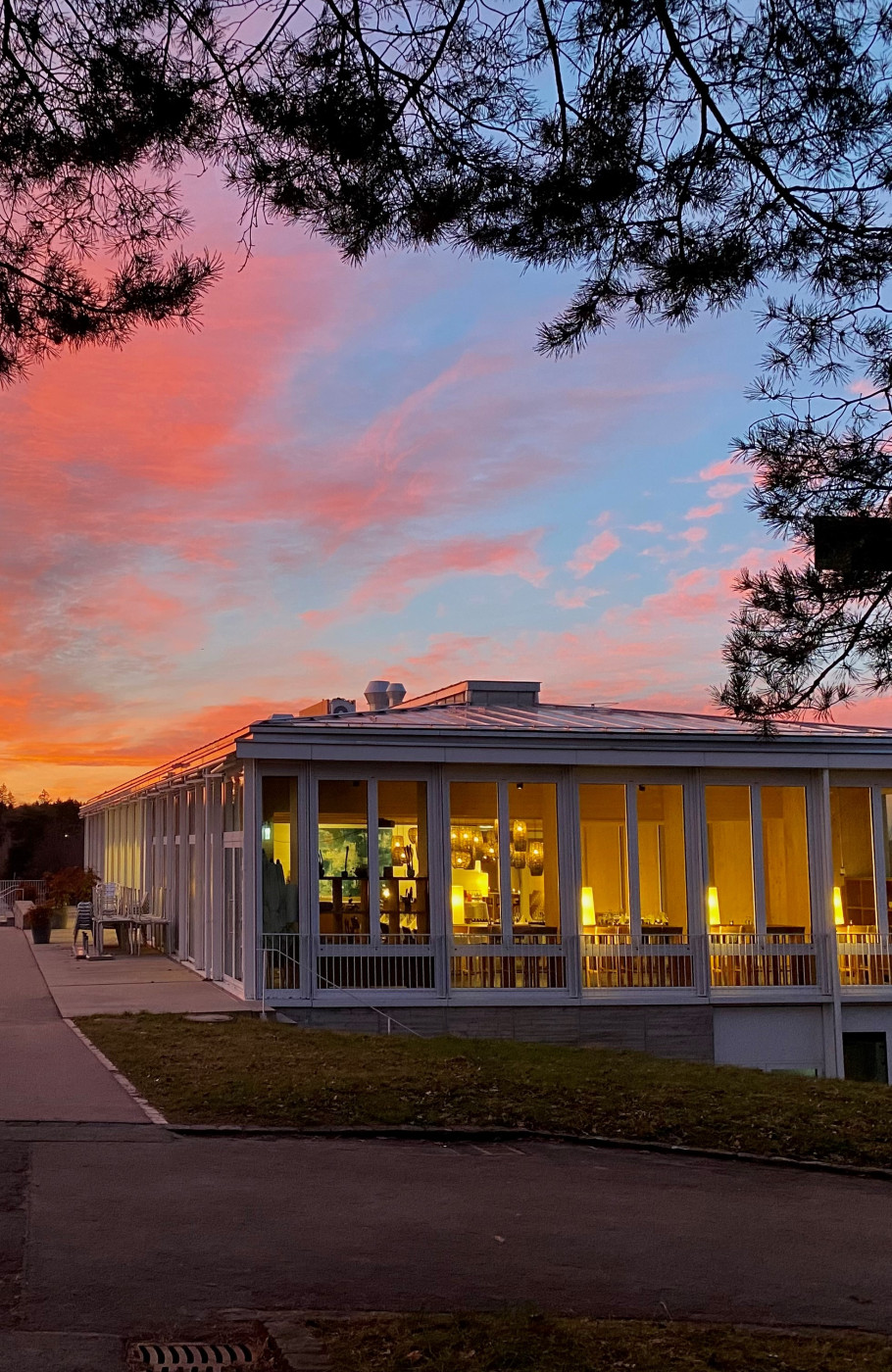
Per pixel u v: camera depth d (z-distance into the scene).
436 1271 6.73
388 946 17.28
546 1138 10.30
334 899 17.31
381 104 6.65
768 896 18.91
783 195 6.99
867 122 6.67
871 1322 6.47
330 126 6.58
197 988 18.42
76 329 7.01
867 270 7.09
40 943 28.58
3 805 77.06
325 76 6.54
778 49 6.55
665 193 7.05
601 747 17.98
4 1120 9.48
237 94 6.59
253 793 17.22
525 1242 7.36
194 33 6.41
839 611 7.47
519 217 7.09
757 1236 7.86
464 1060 12.45
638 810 18.50
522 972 17.67
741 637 7.66
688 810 18.41
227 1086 10.76
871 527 7.17
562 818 18.02
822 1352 5.94
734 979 18.39
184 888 23.48
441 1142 9.98
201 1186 8.06
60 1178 8.02
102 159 6.62
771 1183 9.34
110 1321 5.73
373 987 17.22
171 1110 10.03
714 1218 8.20
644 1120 10.69
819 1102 11.57
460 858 17.75
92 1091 10.61
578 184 6.88
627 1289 6.72
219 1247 6.88
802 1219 8.32
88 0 6.31
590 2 6.50
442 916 17.50
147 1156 8.72
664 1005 17.78
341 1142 9.68
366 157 6.78
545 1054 13.39
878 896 19.03
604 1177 9.11
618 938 18.00
